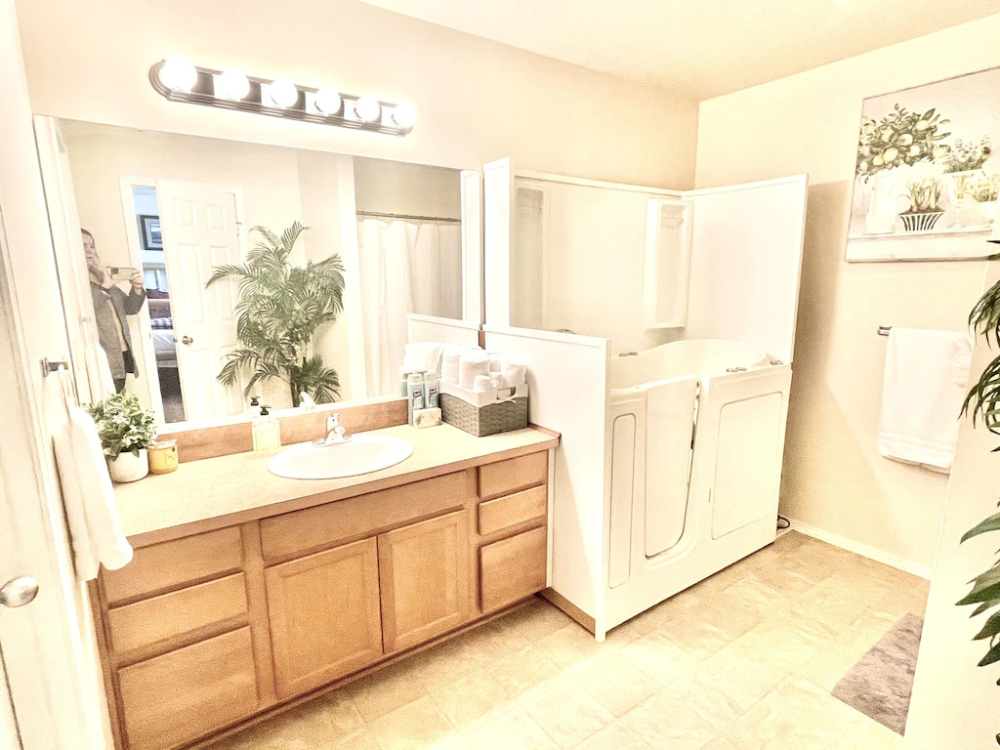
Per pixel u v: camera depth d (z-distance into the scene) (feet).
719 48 7.88
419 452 6.16
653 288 9.73
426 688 5.88
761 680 5.97
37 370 2.79
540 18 6.98
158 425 5.74
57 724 2.70
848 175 8.34
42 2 4.84
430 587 6.03
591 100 8.90
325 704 5.66
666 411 6.85
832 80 8.40
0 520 2.45
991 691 3.51
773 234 8.69
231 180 5.97
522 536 6.75
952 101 7.15
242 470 5.63
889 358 7.79
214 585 4.66
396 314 7.31
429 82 7.23
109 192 5.30
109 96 5.24
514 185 7.39
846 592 7.64
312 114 6.30
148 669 4.46
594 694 5.78
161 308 5.66
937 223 7.41
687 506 7.54
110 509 3.49
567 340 6.43
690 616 7.11
